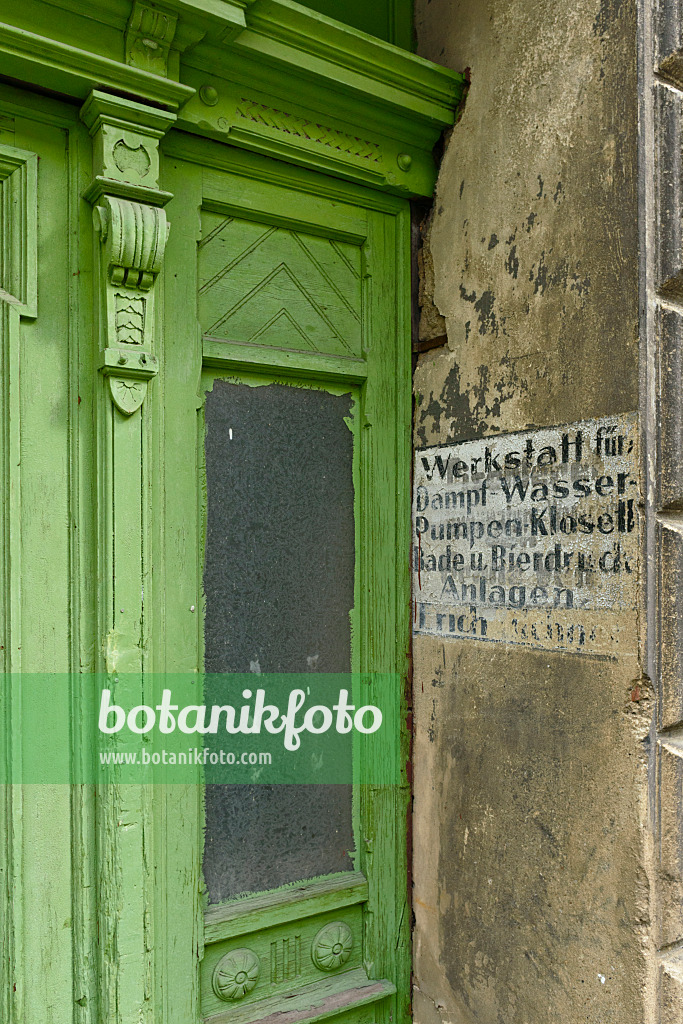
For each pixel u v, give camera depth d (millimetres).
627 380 1394
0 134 1371
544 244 1569
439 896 1776
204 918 1576
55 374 1426
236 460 1674
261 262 1697
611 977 1379
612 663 1406
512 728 1603
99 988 1416
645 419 1370
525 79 1625
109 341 1399
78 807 1424
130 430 1440
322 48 1568
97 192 1390
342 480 1840
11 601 1365
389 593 1873
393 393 1891
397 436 1887
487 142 1716
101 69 1344
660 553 1374
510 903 1585
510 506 1628
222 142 1590
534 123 1600
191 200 1570
